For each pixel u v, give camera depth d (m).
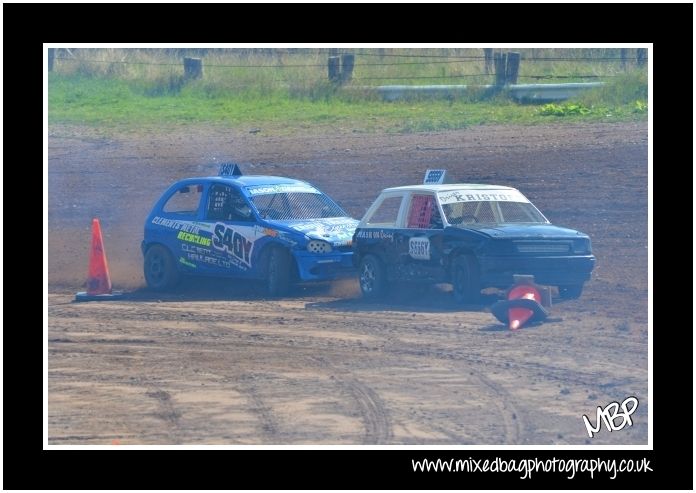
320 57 92.25
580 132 68.75
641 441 25.70
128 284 51.06
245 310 42.44
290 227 45.81
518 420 27.00
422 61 88.19
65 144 76.75
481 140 69.31
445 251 41.50
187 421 27.55
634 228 52.88
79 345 36.38
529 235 40.06
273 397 29.42
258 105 82.94
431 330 36.91
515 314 36.84
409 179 63.62
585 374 30.62
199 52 95.62
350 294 46.25
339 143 71.69
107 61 93.31
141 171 70.62
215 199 48.56
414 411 27.83
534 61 85.69
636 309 39.31
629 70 81.00
